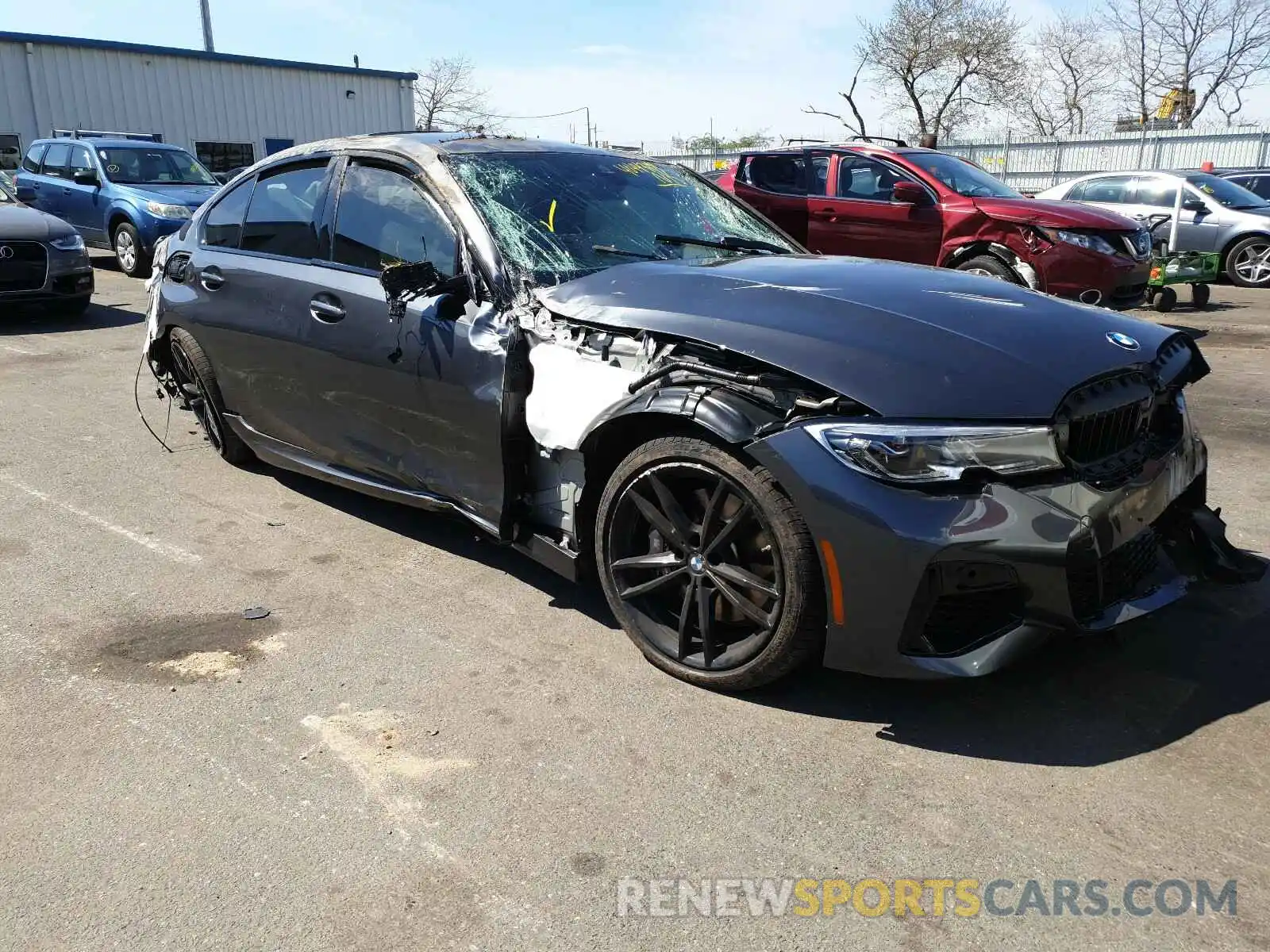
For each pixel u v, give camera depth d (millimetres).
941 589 2492
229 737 2779
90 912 2125
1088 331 2883
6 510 4590
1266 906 2100
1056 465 2498
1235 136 24516
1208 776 2527
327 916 2111
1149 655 3117
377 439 3883
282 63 26438
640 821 2408
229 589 3746
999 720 2797
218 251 4680
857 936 2049
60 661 3205
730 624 2953
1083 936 2033
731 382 2760
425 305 3533
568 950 2020
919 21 35719
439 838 2357
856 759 2637
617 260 3596
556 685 3037
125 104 23766
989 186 9289
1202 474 3156
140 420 6164
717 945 2031
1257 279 12742
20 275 9094
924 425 2486
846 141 10086
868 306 2904
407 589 3746
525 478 3373
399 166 3830
